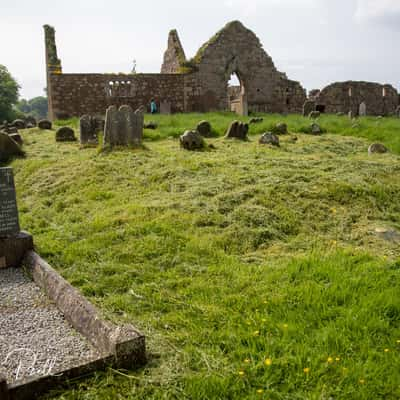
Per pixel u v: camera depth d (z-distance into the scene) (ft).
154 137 44.37
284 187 25.36
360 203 24.30
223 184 26.40
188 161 31.94
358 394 9.32
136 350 10.49
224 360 10.62
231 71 88.17
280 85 92.63
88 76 78.59
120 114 36.04
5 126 61.93
